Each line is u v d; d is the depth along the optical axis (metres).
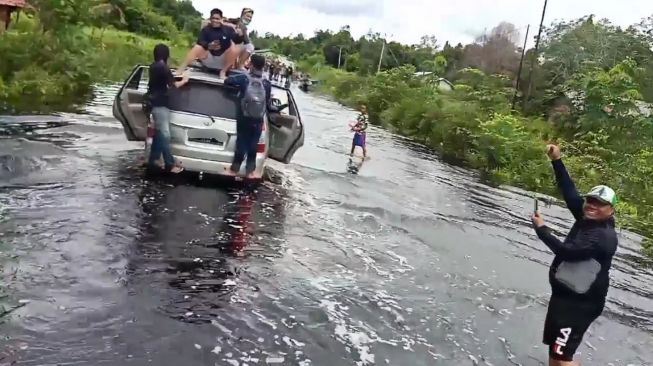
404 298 6.11
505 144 19.44
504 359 5.12
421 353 4.95
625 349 5.89
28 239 5.86
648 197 15.52
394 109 31.78
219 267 5.98
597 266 4.64
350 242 7.73
